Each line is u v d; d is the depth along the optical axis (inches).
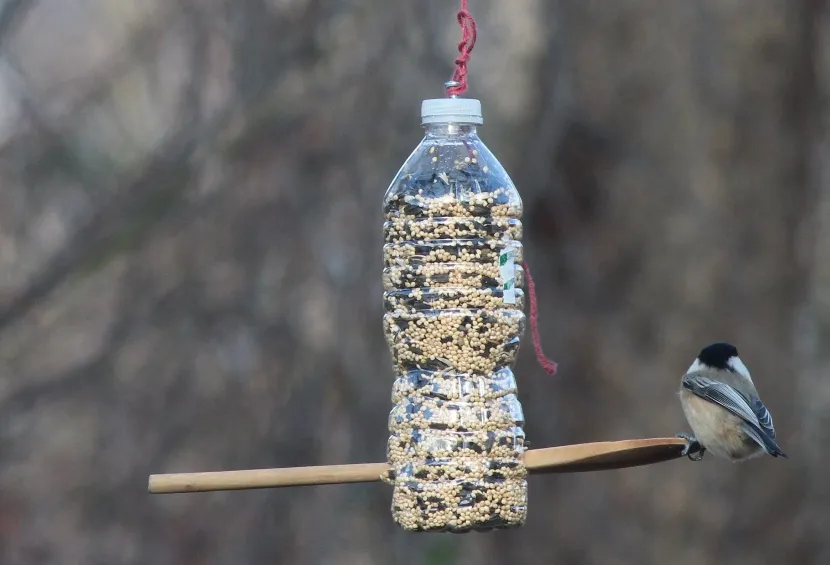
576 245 879.7
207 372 933.2
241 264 920.9
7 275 934.4
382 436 927.0
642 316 866.1
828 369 1008.9
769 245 862.5
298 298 931.3
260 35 927.0
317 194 922.1
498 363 441.1
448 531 432.5
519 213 456.8
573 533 866.8
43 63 1003.9
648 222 869.8
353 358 927.7
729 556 846.5
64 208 956.6
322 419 929.5
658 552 850.8
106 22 1023.0
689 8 869.8
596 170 881.5
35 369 936.3
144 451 934.4
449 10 945.5
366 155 916.6
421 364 440.1
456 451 429.7
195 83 932.0
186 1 950.4
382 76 914.7
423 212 443.8
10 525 925.8
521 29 974.4
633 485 860.0
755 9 865.5
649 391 856.9
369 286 927.0
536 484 882.8
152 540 938.7
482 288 441.4
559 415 868.6
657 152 870.4
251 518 946.1
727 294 859.4
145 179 919.0
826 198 1007.0
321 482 418.0
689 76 868.6
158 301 922.7
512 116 938.7
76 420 940.0
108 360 928.9
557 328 876.0
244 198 916.0
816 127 882.8
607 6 879.1
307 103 914.1
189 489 403.2
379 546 933.2
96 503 936.3
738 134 865.5
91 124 978.1
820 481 884.0
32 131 965.8
